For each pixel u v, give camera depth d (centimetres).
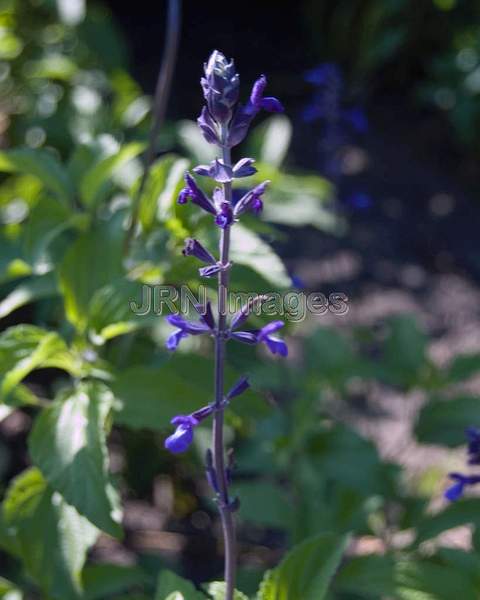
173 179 69
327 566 57
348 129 181
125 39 216
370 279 142
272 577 57
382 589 64
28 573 64
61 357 66
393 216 160
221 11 238
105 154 75
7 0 131
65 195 73
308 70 210
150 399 65
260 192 47
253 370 83
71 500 58
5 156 71
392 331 88
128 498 102
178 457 95
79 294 68
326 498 85
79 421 61
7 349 65
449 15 202
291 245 149
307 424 81
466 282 144
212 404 49
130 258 69
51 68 119
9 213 101
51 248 76
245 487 79
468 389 116
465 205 165
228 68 46
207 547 97
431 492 90
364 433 108
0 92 130
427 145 183
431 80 199
